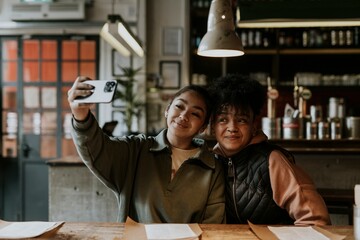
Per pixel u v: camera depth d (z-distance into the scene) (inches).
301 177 65.3
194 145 73.2
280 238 49.8
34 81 238.8
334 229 55.4
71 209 144.3
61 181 144.6
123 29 143.9
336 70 234.2
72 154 238.7
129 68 226.7
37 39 238.2
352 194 118.6
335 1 121.4
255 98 70.0
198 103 67.9
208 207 67.3
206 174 67.9
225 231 53.8
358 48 215.2
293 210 63.0
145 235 50.6
